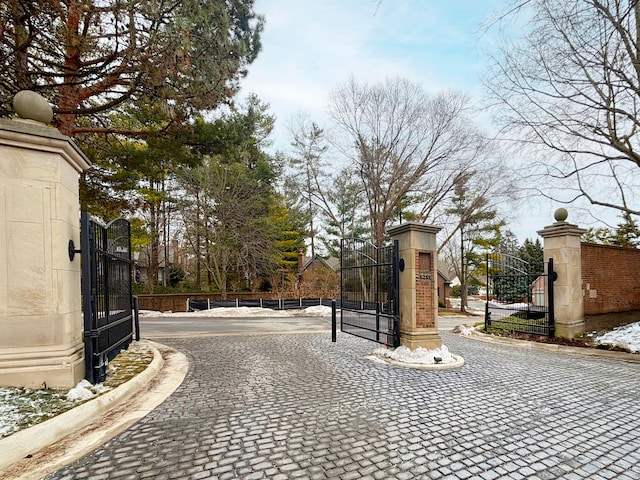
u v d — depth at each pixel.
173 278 27.73
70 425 3.29
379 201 21.56
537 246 34.34
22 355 3.90
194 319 15.23
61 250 4.19
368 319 9.52
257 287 25.81
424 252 6.87
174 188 22.64
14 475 2.60
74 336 4.43
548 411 4.02
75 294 4.53
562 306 8.91
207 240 23.45
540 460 2.90
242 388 4.81
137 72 6.71
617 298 10.58
